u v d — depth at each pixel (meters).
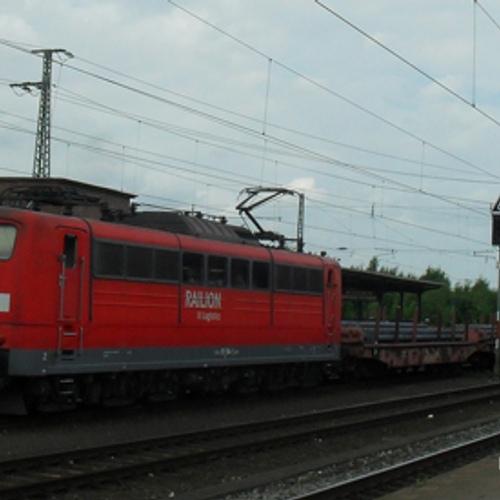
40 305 14.13
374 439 15.27
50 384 14.85
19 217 14.17
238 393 21.27
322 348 22.42
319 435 14.95
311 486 11.01
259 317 19.89
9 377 14.12
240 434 14.92
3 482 10.28
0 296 14.00
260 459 12.80
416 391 25.41
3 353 13.84
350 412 18.39
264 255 20.20
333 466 12.49
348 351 25.94
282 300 20.75
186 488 10.73
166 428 15.58
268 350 20.22
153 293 16.66
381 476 10.98
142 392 17.06
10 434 13.67
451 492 10.08
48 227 14.40
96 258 15.29
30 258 14.08
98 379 15.98
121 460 12.04
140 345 16.31
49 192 16.02
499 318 30.94
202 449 13.22
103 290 15.43
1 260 14.09
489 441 14.29
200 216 19.50
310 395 22.23
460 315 69.81
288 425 16.23
